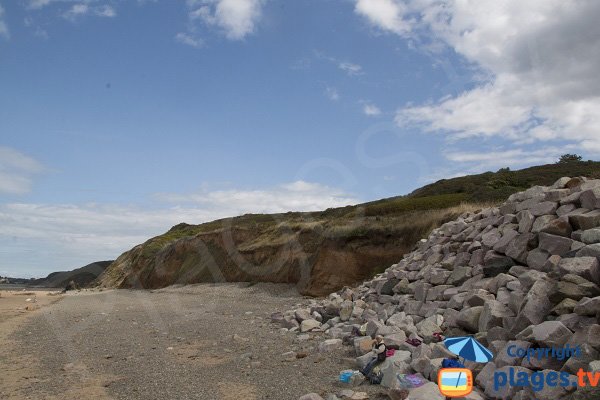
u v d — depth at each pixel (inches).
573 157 1156.5
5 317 734.5
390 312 446.3
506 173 1125.7
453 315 350.3
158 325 622.2
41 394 311.6
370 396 270.7
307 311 561.3
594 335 222.5
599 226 323.9
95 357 421.7
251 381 318.0
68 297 1279.5
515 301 294.4
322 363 351.3
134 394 303.3
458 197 946.1
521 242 365.4
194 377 336.8
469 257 428.1
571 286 268.1
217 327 575.8
